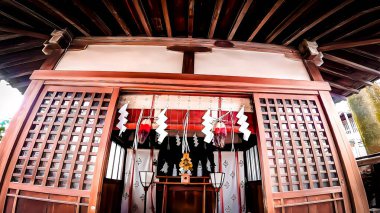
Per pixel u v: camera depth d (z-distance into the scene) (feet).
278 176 10.21
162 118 11.41
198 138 20.45
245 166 21.15
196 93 11.83
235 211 19.24
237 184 20.16
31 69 15.40
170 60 12.59
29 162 10.11
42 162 10.13
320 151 11.16
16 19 11.31
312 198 10.19
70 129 10.56
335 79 16.87
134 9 10.90
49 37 12.64
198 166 20.83
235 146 21.70
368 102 23.94
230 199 19.62
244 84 11.75
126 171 20.04
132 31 13.10
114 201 17.51
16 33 12.06
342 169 10.91
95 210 8.98
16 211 9.32
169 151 21.18
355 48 13.39
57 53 12.72
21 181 9.66
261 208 16.94
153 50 12.95
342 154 11.03
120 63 12.45
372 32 11.86
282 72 12.96
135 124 11.68
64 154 10.06
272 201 9.63
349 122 32.73
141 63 12.45
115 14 10.74
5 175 9.70
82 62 12.53
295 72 13.11
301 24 11.72
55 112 10.96
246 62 12.94
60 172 9.75
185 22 12.09
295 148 10.97
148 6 10.74
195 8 10.90
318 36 12.69
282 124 11.47
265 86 11.86
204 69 12.39
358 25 11.56
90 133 10.48
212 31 12.29
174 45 13.03
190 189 19.29
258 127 11.06
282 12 10.89
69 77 11.57
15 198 9.41
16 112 10.85
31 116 10.89
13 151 10.12
